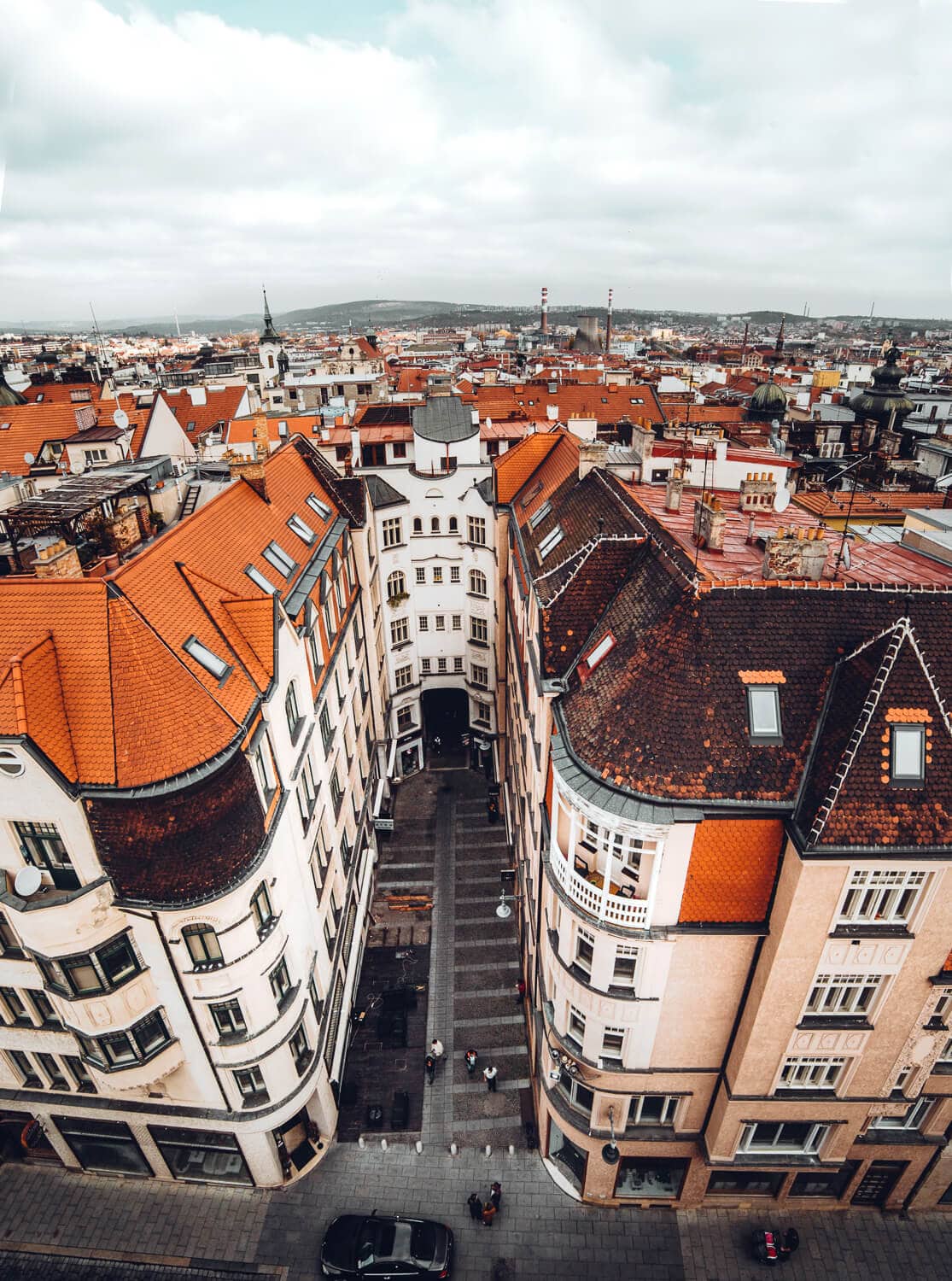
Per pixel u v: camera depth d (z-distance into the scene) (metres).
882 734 19.45
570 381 103.62
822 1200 28.38
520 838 37.97
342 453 54.28
